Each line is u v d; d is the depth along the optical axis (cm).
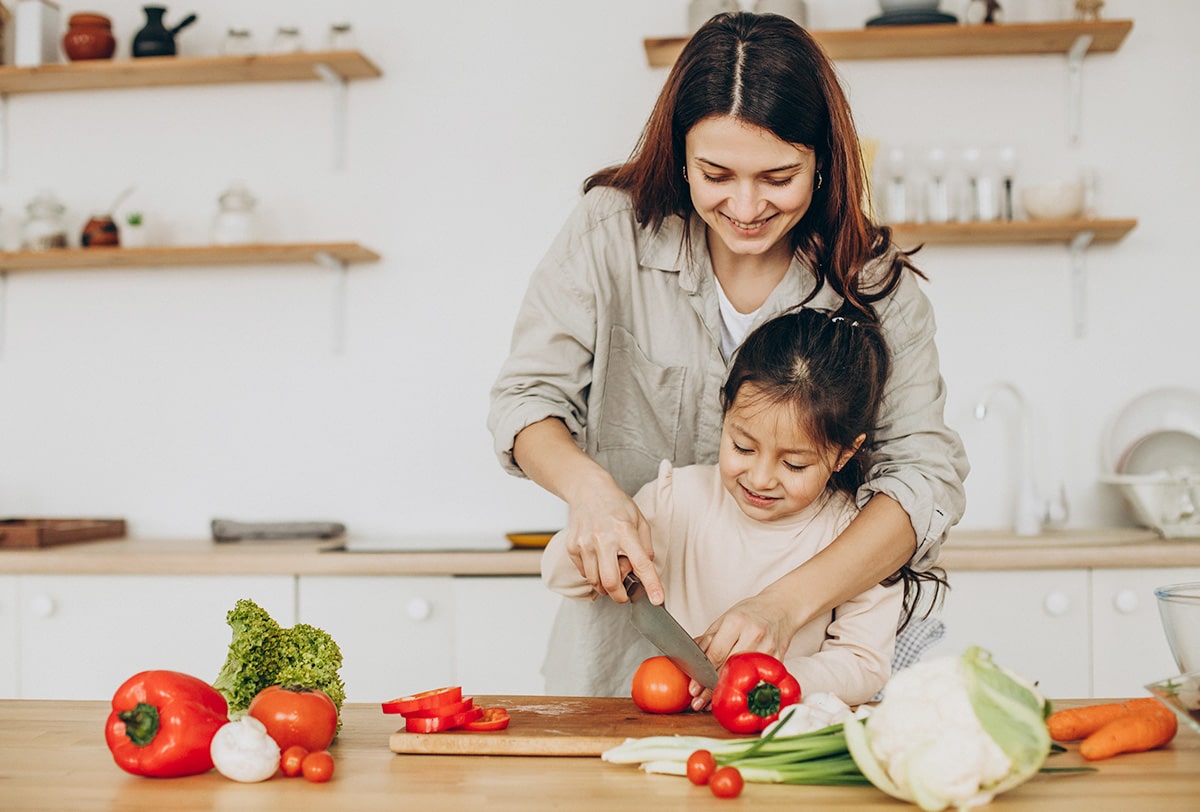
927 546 133
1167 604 101
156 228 292
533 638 236
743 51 118
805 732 96
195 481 290
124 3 295
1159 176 273
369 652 239
